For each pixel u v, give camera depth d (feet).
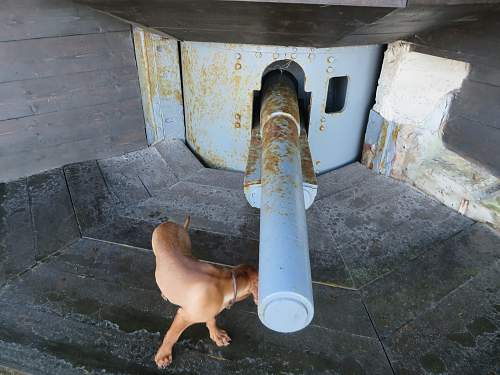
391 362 4.78
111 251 6.28
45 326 5.15
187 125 8.86
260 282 3.28
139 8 5.14
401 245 6.46
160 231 4.44
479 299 5.57
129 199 7.47
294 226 3.69
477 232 6.70
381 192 7.79
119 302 5.47
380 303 5.50
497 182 6.70
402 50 7.13
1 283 5.72
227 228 6.77
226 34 5.99
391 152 8.06
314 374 4.65
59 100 7.74
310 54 7.06
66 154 8.32
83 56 7.58
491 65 5.98
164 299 5.51
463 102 6.64
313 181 5.49
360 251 6.34
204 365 4.71
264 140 5.42
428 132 7.40
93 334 5.06
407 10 4.37
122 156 8.80
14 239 6.48
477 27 5.93
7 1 6.56
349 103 8.03
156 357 4.64
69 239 6.50
